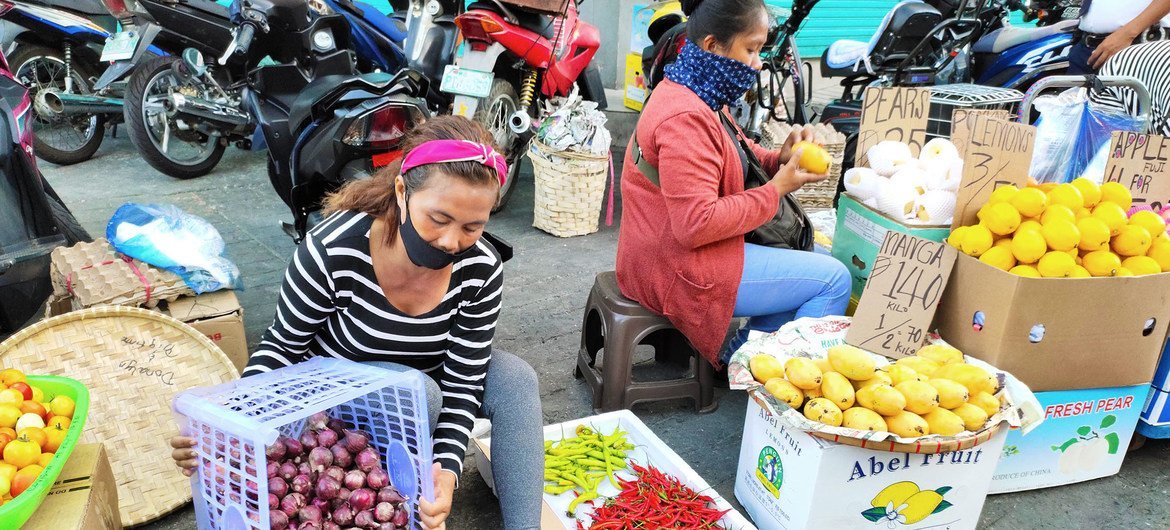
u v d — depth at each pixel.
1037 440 2.35
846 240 2.83
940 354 2.20
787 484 2.04
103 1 4.80
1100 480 2.51
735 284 2.46
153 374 2.23
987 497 2.41
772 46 5.10
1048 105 3.00
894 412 1.90
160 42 4.74
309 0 4.25
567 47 4.84
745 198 2.30
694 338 2.57
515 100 4.67
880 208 2.62
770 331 2.77
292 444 1.53
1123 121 2.83
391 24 5.15
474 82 4.04
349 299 1.66
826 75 5.57
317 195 3.45
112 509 1.84
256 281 3.66
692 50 2.32
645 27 5.99
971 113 2.57
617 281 2.70
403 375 1.50
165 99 4.81
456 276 1.68
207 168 5.20
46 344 2.13
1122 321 2.20
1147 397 2.49
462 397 1.81
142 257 2.56
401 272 1.60
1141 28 3.26
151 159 4.87
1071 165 2.91
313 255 1.59
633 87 6.26
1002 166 2.38
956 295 2.31
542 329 3.36
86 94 5.04
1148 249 2.29
